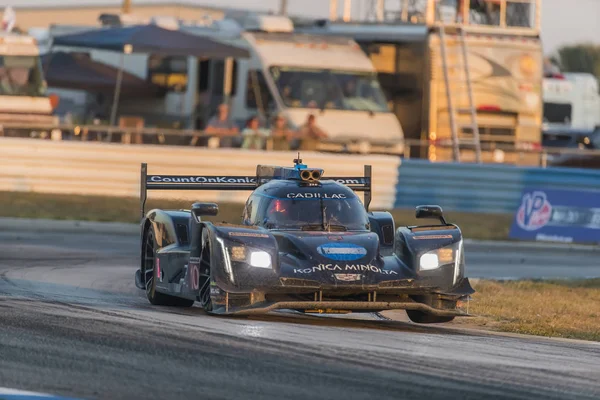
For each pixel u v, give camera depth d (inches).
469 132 4037.9
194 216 1497.3
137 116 4439.0
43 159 3294.8
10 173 3280.0
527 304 1802.4
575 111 5994.1
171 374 1028.5
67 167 3304.6
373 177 3437.5
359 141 3902.6
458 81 4045.3
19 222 2842.0
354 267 1396.4
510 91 4128.9
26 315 1355.8
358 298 1409.9
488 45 4111.7
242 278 1368.1
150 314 1432.1
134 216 3034.0
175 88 4308.6
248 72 4060.0
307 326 1386.6
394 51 4180.6
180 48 3902.6
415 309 1421.0
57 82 4259.4
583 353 1273.4
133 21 4436.5
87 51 4475.9
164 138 4119.1
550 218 3068.4
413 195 3462.1
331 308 1376.7
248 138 3836.1
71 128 3725.4
